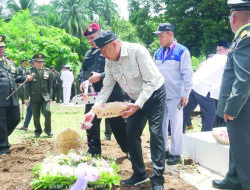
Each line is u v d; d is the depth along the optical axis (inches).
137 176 139.3
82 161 140.5
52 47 802.8
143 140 237.5
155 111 132.0
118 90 178.9
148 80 128.4
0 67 205.5
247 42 107.5
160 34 171.9
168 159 173.5
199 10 916.0
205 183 143.4
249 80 104.8
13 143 237.0
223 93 120.8
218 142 160.9
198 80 214.8
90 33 179.5
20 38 784.9
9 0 1931.6
